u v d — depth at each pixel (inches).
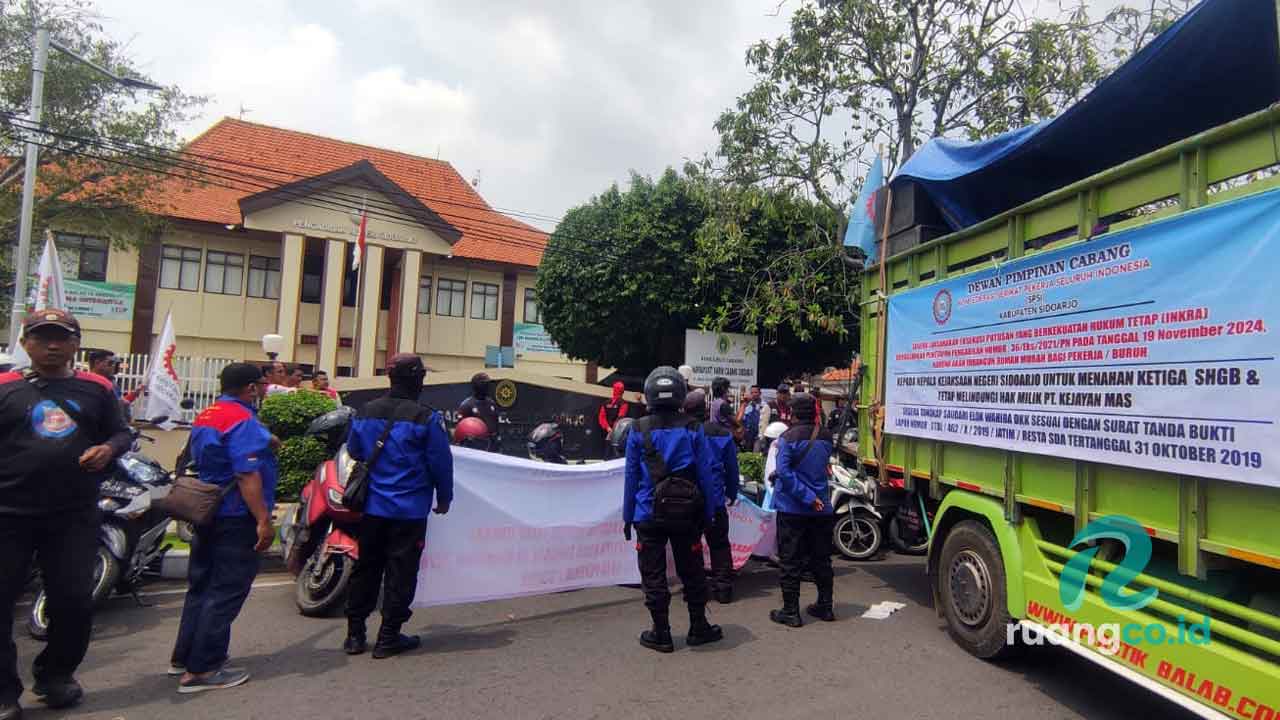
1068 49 452.1
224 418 169.6
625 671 178.9
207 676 166.1
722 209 555.5
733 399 560.7
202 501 162.9
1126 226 145.2
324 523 219.1
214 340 938.1
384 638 185.5
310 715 152.3
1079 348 154.8
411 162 1159.6
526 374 561.3
